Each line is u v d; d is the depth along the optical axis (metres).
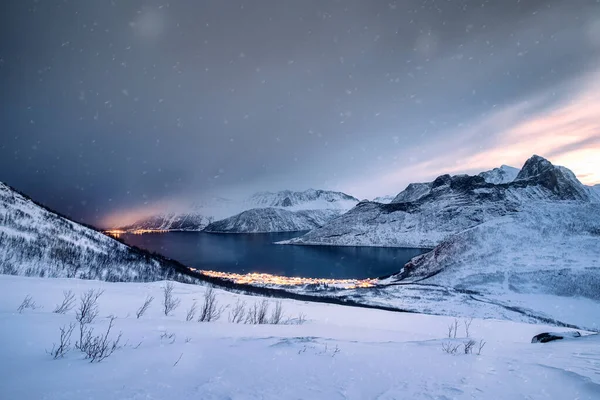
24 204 51.44
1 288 18.14
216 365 6.04
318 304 38.94
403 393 4.87
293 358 6.87
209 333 10.05
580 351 8.22
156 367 5.64
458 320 30.66
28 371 4.94
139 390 4.40
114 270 51.62
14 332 7.24
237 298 31.84
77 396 4.00
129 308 18.22
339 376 5.70
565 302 61.72
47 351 6.21
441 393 4.87
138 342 7.76
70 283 24.92
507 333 23.75
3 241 40.00
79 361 5.68
